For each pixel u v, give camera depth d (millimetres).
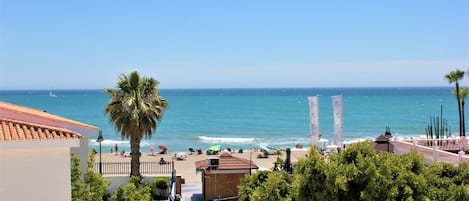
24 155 11305
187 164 46500
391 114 122875
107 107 30844
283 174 17156
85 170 18438
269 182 16266
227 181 27172
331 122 100438
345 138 80062
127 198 19172
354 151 14570
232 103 173000
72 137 11789
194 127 98125
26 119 14297
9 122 11539
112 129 90812
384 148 25125
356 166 13891
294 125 99875
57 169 11789
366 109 139375
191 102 180375
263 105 160875
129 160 48375
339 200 13727
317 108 28016
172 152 61594
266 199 16016
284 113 128500
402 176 13695
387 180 13461
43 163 11586
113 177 28422
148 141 76562
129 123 29766
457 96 47719
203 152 57500
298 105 159750
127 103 29797
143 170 38375
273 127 97000
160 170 38906
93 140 72188
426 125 96562
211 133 88688
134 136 30125
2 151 11008
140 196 19672
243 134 87000
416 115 119062
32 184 11430
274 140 77750
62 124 15875
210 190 27109
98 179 16562
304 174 14391
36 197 11469
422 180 13867
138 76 31234
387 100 185000
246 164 27328
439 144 29734
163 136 83375
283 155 51125
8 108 14414
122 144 69125
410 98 199375
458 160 23109
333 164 13711
